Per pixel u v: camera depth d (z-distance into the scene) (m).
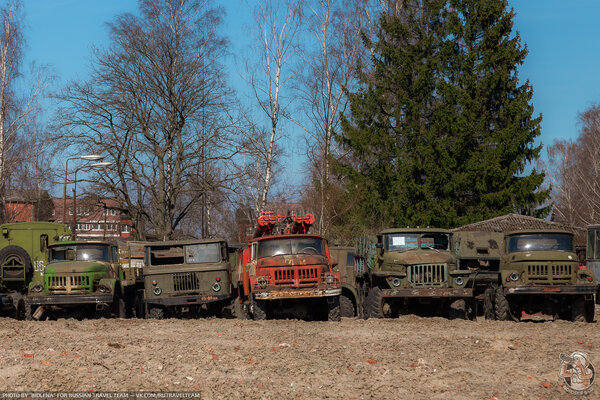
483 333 15.01
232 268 21.91
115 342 13.48
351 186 41.00
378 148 42.06
